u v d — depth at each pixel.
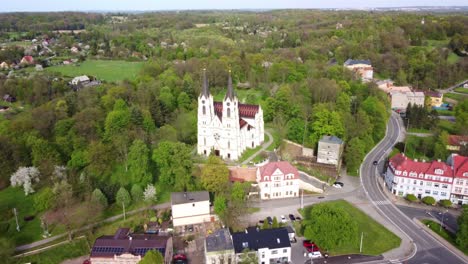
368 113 196.62
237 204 127.25
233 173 147.12
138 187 135.75
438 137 180.00
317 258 108.62
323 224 108.88
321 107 185.12
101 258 102.56
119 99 181.38
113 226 125.38
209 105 155.38
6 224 125.44
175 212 124.38
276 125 190.25
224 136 156.62
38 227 125.06
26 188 141.00
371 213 132.12
